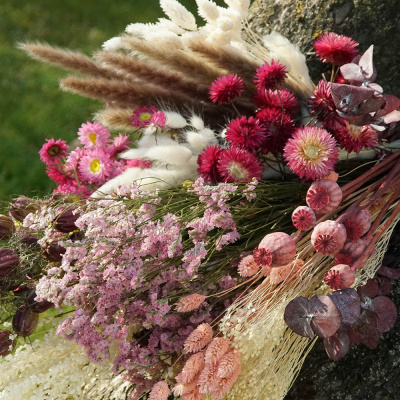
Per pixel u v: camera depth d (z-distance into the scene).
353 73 1.13
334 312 1.07
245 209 1.14
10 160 2.13
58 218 1.15
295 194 1.17
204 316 1.13
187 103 1.25
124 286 1.12
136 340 1.15
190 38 1.21
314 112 1.16
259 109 1.20
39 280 1.14
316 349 1.18
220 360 1.08
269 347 1.11
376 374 1.16
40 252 1.17
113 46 1.24
